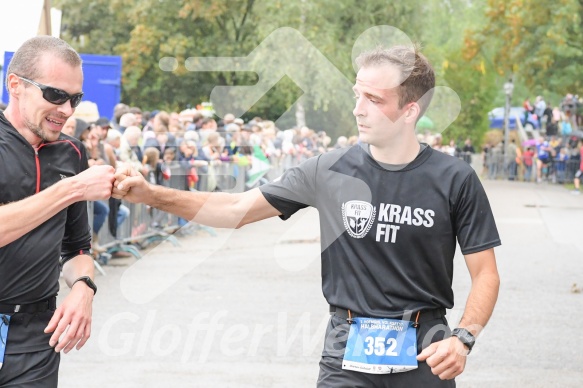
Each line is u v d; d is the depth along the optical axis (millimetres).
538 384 6688
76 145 4043
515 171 35188
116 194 3768
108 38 22219
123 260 11594
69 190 3627
